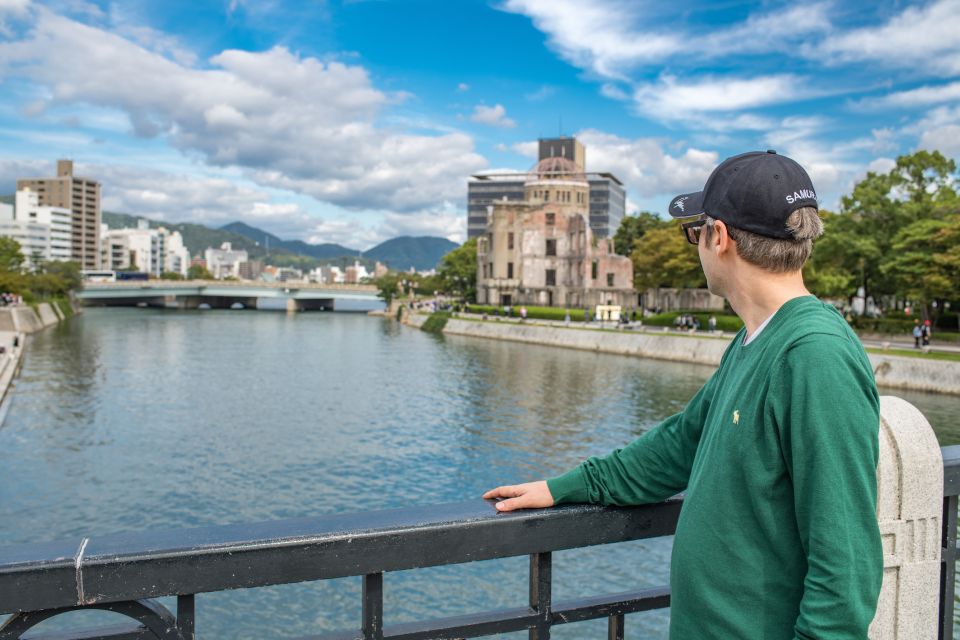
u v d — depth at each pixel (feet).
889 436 9.56
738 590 7.92
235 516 72.74
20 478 84.99
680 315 239.30
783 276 8.68
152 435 108.37
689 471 9.56
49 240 617.21
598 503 9.41
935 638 9.99
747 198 8.46
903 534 9.59
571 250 364.38
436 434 111.14
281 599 53.93
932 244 167.12
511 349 246.27
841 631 7.12
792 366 7.68
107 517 72.08
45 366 183.21
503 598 54.90
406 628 8.57
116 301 554.87
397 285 497.87
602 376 174.81
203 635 48.96
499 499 9.53
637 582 56.65
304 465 91.97
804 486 7.44
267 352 229.86
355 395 147.84
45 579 7.14
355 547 8.12
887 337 186.50
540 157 647.97
